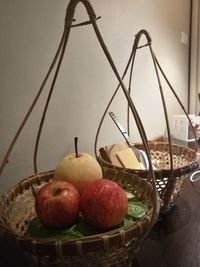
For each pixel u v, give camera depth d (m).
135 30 1.23
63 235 0.46
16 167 0.73
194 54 1.93
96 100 1.02
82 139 0.97
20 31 0.71
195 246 0.59
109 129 1.10
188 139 1.49
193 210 0.75
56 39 0.82
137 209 0.53
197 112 1.96
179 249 0.58
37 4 0.75
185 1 1.79
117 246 0.41
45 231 0.47
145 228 0.44
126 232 0.41
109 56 0.46
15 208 0.55
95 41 0.98
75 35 0.89
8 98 0.70
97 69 1.00
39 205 0.47
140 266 0.53
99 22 0.99
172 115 1.62
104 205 0.45
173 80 1.70
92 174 0.56
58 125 0.86
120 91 1.14
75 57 0.90
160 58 1.50
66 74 0.87
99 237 0.39
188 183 0.93
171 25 1.59
